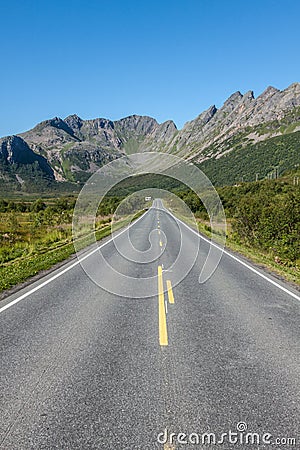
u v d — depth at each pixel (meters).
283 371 5.04
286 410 4.09
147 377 4.84
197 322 7.14
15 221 30.81
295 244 14.78
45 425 3.80
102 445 3.50
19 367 5.15
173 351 5.71
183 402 4.23
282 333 6.53
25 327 6.86
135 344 6.01
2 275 12.20
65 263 14.45
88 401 4.25
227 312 7.82
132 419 3.90
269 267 13.43
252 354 5.61
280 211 15.92
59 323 7.10
